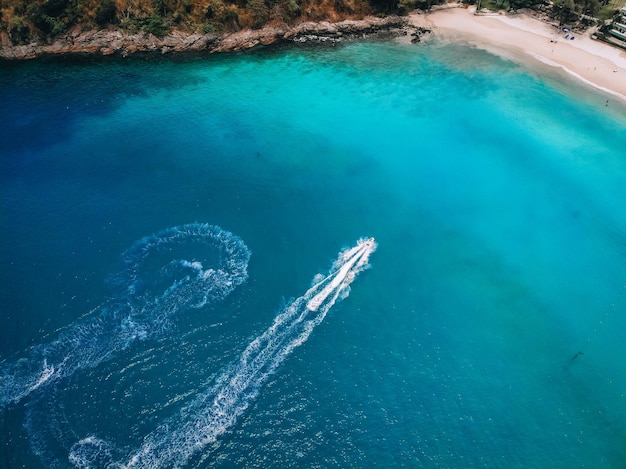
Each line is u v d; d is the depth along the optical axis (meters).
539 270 62.41
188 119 82.94
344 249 62.44
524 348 53.75
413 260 62.00
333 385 49.16
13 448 43.38
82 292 55.12
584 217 70.62
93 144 76.25
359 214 67.62
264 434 45.31
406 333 54.12
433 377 50.59
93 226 62.81
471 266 62.00
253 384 48.56
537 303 58.38
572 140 84.00
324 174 73.81
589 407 49.41
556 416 48.53
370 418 47.03
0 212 64.00
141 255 59.44
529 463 45.31
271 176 72.56
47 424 44.91
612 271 63.44
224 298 55.53
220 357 50.41
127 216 64.50
